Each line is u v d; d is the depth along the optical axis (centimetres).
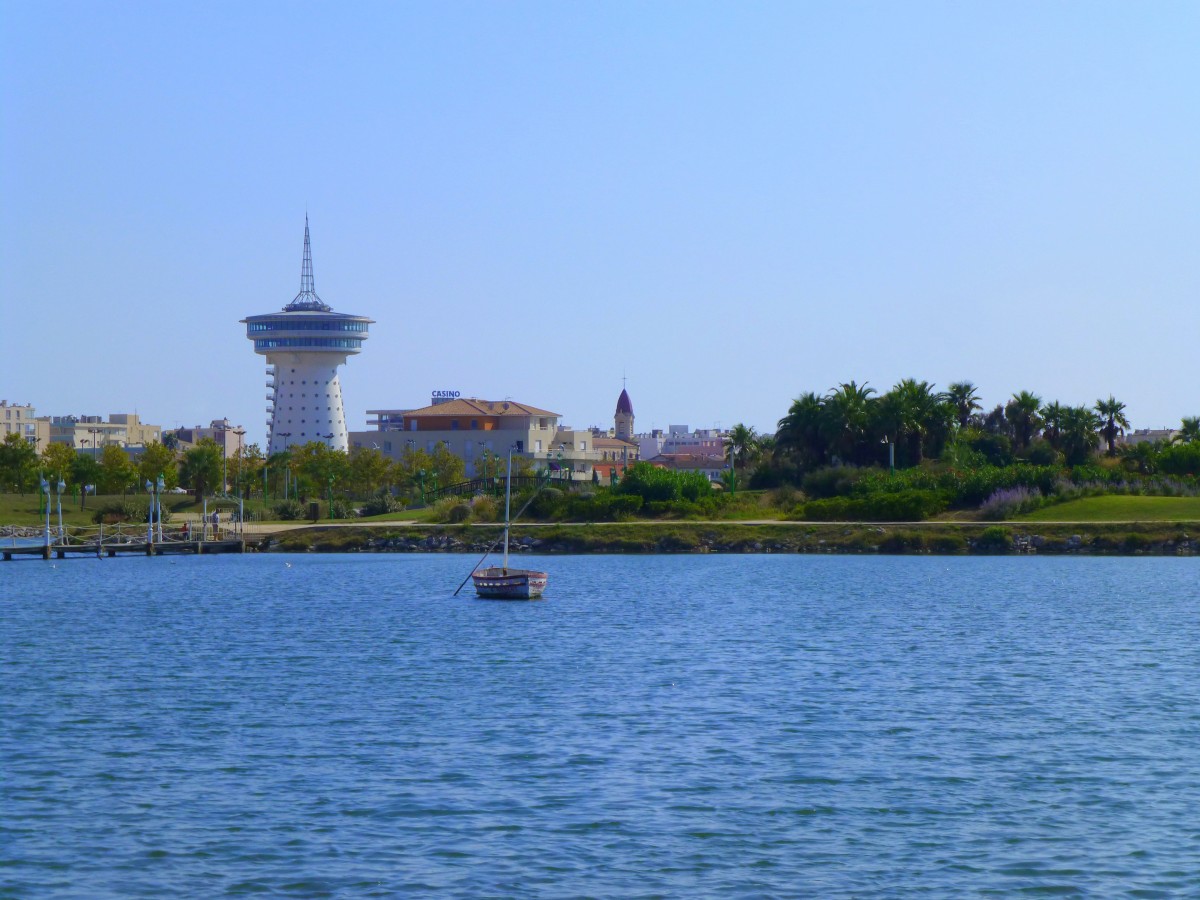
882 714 6600
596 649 9219
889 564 16900
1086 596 12850
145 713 6738
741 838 4456
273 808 4828
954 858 4241
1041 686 7462
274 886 4016
